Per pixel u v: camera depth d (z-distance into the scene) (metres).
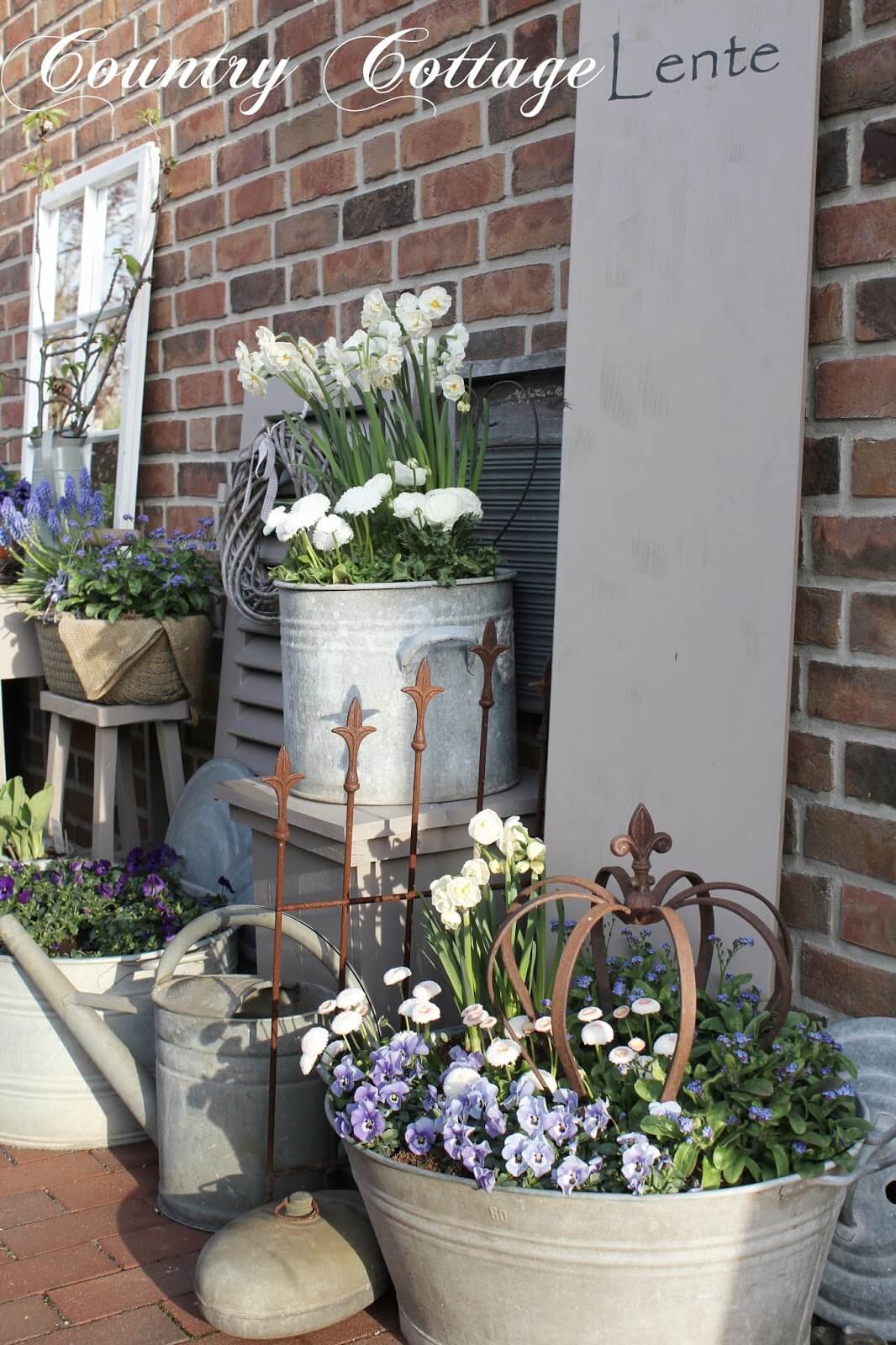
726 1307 1.72
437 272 3.04
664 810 2.26
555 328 2.74
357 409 3.09
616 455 2.34
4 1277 2.17
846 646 2.14
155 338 4.12
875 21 2.07
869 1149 1.94
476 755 2.51
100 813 3.48
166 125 4.04
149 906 2.90
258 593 3.14
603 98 2.38
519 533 2.76
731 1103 1.75
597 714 2.36
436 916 2.41
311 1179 2.28
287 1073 2.24
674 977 1.98
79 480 3.71
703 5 2.24
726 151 2.20
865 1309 1.96
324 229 3.38
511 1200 1.69
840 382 2.12
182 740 3.93
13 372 5.09
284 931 2.32
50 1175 2.54
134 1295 2.11
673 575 2.26
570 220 2.69
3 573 3.92
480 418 2.83
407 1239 1.83
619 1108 1.81
